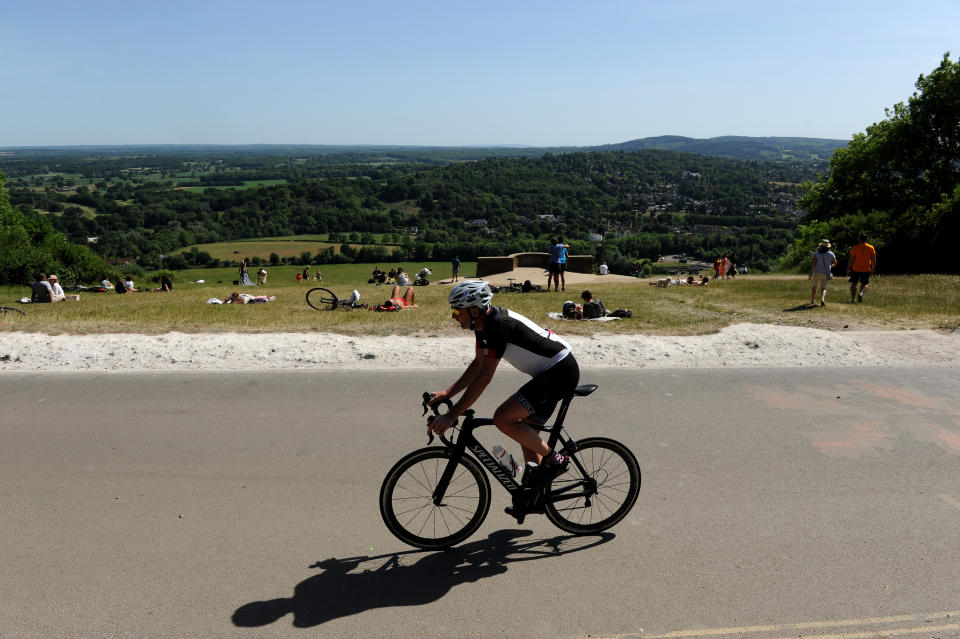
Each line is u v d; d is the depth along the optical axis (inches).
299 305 604.4
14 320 422.6
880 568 143.8
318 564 145.5
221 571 141.7
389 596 134.0
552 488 159.8
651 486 185.3
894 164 1430.9
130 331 383.9
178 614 126.7
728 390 275.3
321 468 196.4
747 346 346.6
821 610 128.9
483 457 154.3
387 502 151.1
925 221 1079.6
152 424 232.8
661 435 223.8
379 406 253.4
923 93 1360.7
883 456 206.2
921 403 258.2
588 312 466.9
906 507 172.7
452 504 157.8
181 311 515.2
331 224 6668.3
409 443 216.2
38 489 180.7
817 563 145.9
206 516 166.2
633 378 293.0
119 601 130.5
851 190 1523.1
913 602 131.5
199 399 261.3
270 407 251.9
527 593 135.3
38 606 128.6
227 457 203.9
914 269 1059.3
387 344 346.9
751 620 125.8
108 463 199.0
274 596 133.3
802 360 326.3
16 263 1547.7
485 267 1407.5
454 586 137.9
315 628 123.1
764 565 145.3
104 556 146.9
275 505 172.7
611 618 126.6
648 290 748.0
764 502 175.6
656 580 139.9
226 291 948.0
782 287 716.0
